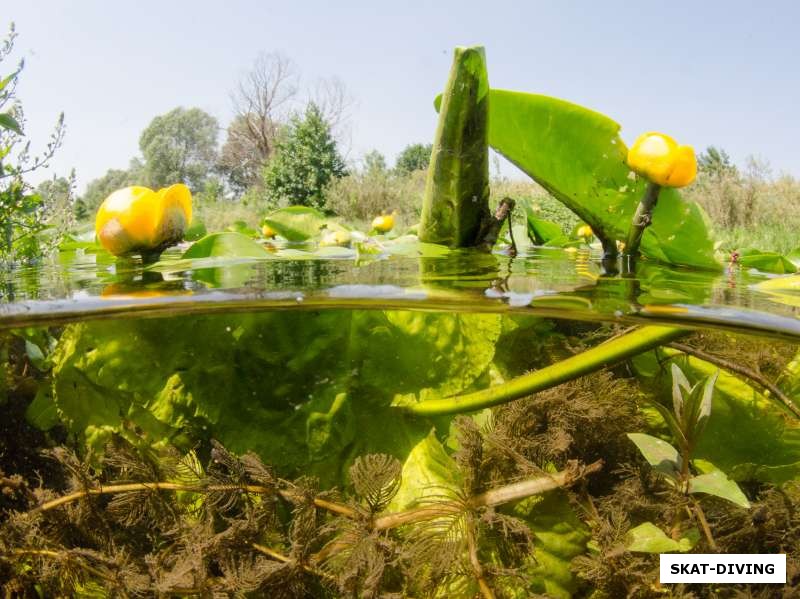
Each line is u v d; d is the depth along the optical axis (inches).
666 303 13.1
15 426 21.7
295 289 14.0
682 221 16.1
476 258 18.5
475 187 17.3
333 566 14.2
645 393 20.9
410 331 16.9
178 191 18.0
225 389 16.2
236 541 14.7
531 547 14.4
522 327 19.8
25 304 13.6
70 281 16.2
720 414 20.5
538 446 16.1
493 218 18.3
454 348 17.1
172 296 13.4
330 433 16.3
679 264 17.6
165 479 16.3
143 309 13.6
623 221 16.9
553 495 16.1
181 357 15.9
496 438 15.7
